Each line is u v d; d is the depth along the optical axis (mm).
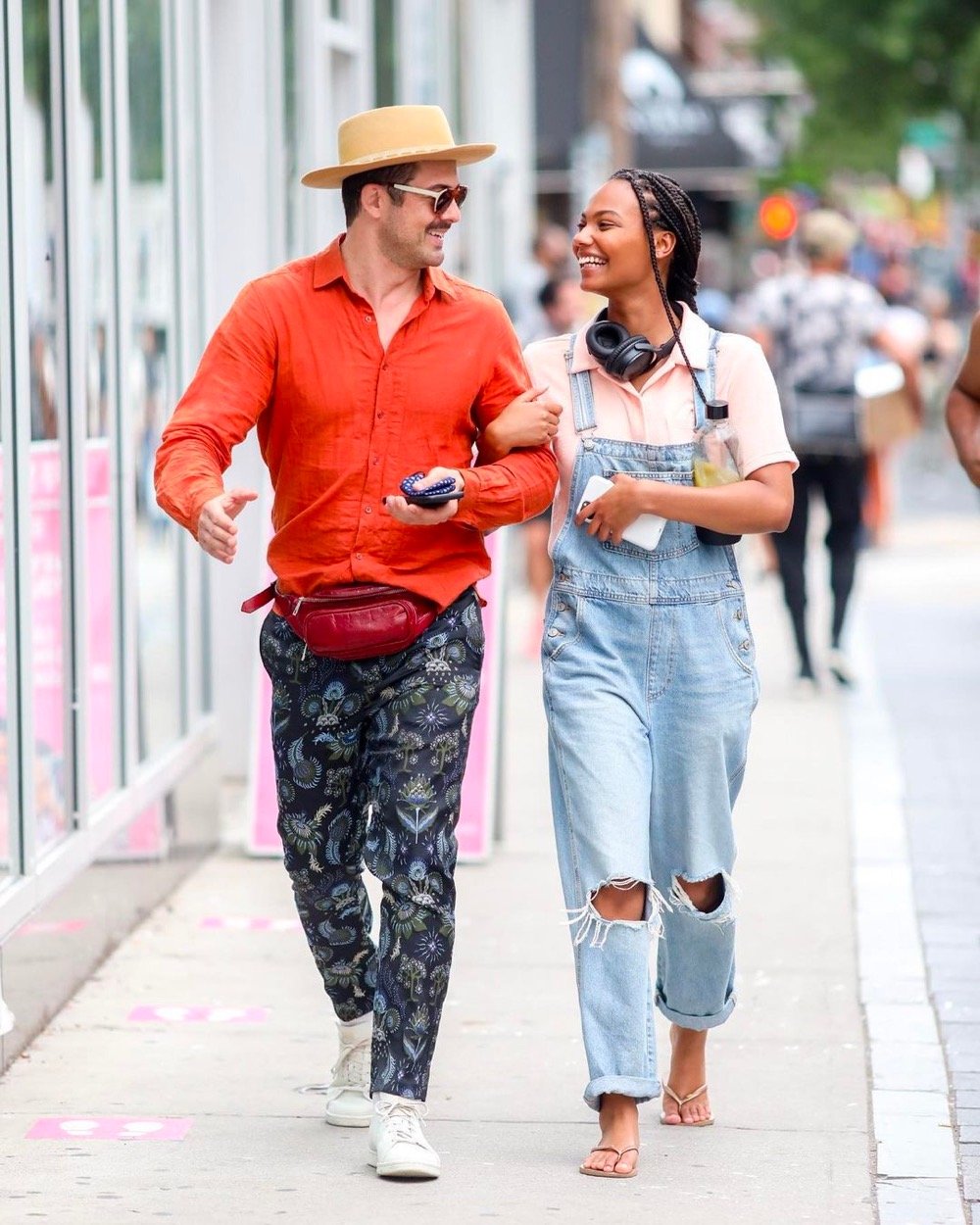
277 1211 5480
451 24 17219
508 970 7797
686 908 5887
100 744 7941
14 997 6715
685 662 5746
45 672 7266
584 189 26188
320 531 5660
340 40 12711
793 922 8445
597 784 5637
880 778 11414
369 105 13484
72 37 7480
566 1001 7426
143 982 7598
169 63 9156
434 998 5668
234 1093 6449
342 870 5949
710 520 5660
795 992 7504
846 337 13742
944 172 54094
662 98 34875
